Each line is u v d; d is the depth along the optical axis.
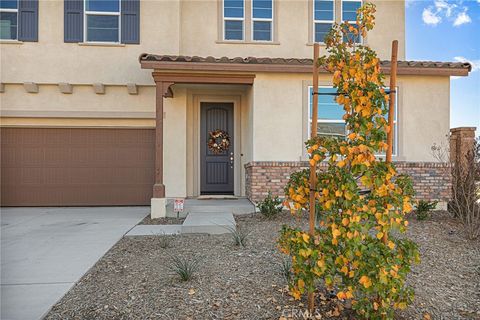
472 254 5.03
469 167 7.12
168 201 9.40
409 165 8.24
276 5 10.35
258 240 5.69
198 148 10.01
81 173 9.91
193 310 3.26
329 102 8.53
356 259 2.83
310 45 10.38
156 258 4.83
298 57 10.36
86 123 9.85
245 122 9.82
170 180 9.67
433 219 7.35
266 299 3.47
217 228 6.32
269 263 4.50
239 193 10.04
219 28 10.29
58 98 9.76
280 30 10.37
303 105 8.41
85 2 9.78
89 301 3.47
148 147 10.05
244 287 3.74
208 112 10.16
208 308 3.30
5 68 9.55
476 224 6.04
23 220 7.81
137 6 9.86
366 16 3.12
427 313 3.25
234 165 10.08
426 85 8.47
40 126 9.79
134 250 5.27
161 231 6.54
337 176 2.93
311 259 2.96
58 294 3.62
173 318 3.13
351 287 2.88
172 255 4.94
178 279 3.97
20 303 3.41
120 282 3.95
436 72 8.26
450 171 8.13
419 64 8.19
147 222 7.50
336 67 3.10
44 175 9.84
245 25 10.34
